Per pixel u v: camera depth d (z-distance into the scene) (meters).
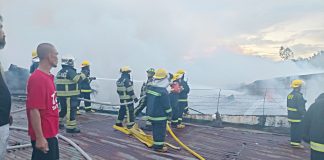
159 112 5.66
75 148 5.57
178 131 7.84
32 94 2.61
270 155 5.81
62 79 6.87
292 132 6.47
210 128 8.29
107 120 8.84
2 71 2.46
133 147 5.95
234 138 7.14
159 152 5.66
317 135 3.10
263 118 8.28
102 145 6.03
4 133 2.45
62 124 7.47
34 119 2.59
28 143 5.66
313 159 3.16
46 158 2.80
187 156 5.49
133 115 7.56
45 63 2.74
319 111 3.14
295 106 6.41
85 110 10.25
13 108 10.10
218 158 5.50
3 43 2.44
